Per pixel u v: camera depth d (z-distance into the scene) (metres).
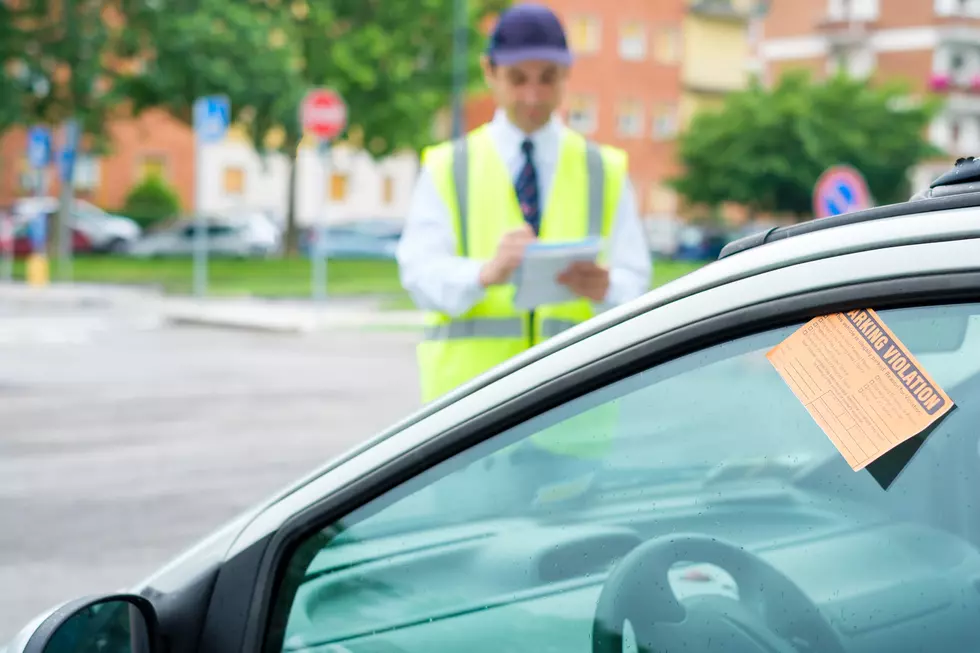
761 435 1.72
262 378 15.21
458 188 4.20
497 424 1.89
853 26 80.06
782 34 84.12
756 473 1.75
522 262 3.86
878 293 1.63
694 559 1.80
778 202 61.44
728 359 1.73
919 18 78.62
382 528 1.97
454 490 1.92
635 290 4.19
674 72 71.56
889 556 1.68
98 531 7.80
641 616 1.83
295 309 25.88
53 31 38.59
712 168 61.59
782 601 1.74
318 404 13.12
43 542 7.54
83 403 12.97
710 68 72.88
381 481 1.97
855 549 1.71
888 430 1.64
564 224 4.21
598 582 1.86
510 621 1.90
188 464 9.87
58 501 8.58
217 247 49.22
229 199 65.62
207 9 40.28
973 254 1.58
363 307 26.58
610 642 1.84
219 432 11.32
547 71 4.15
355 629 1.98
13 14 38.09
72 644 1.97
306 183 66.75
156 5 39.47
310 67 47.44
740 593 1.77
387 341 20.17
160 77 39.66
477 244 4.18
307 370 16.09
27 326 22.06
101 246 48.25
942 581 1.65
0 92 37.88
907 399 1.63
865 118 60.91
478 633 1.91
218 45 40.22
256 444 10.77
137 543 7.55
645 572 1.82
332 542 2.01
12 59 38.50
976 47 79.31
